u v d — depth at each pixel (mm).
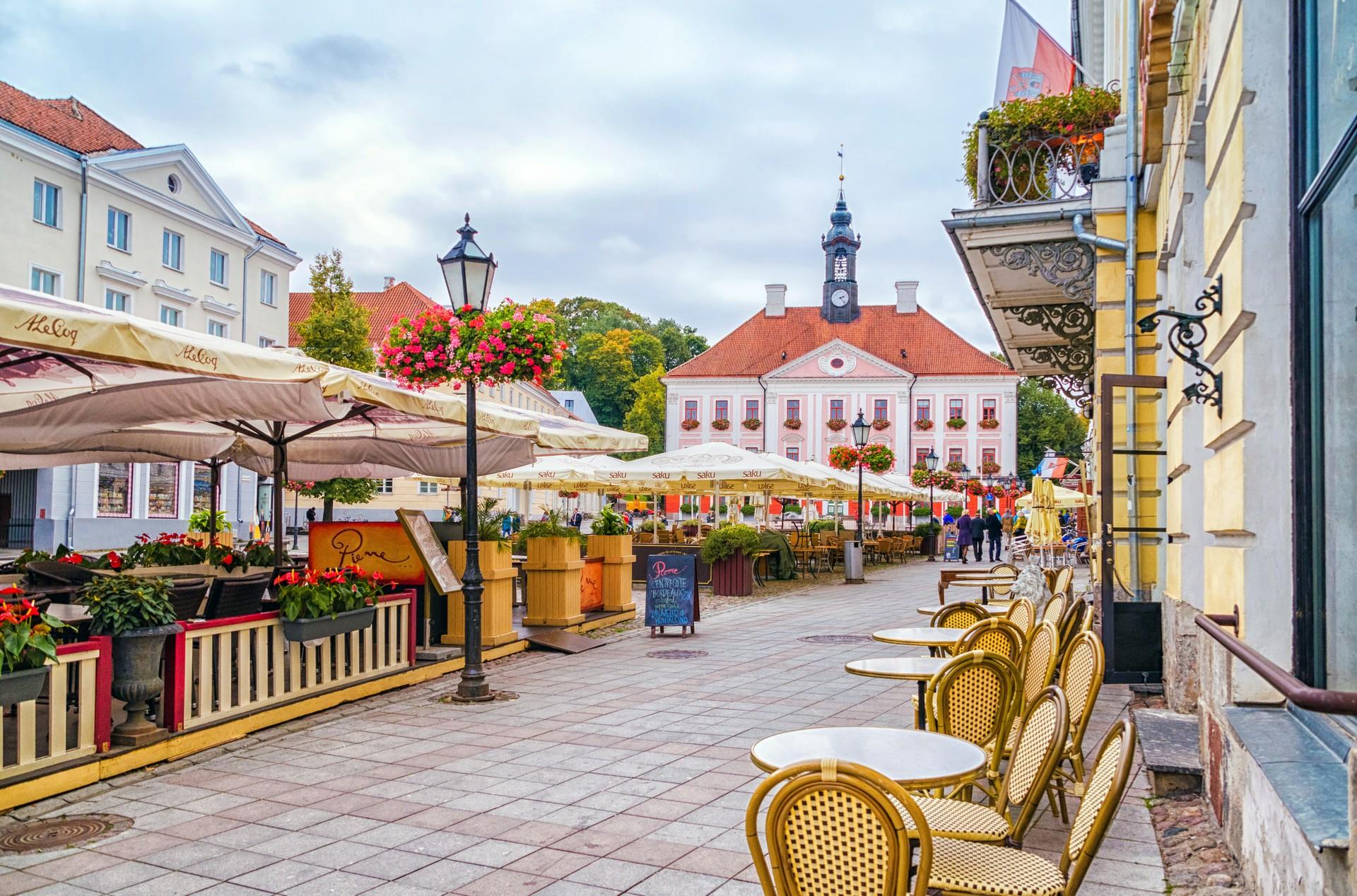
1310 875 2887
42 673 5707
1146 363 9461
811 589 21359
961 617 7258
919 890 2885
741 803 5715
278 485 10625
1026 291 12430
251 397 8250
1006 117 10633
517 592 16703
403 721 7902
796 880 2957
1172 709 6832
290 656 8078
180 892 4461
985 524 35469
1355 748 2459
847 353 69938
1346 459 3207
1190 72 5668
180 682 6793
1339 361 3244
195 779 6254
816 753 3789
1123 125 9766
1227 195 4438
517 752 6918
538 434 11242
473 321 9117
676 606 13133
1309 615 3621
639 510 33656
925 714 5898
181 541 11008
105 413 8414
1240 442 4242
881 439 69188
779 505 44438
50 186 30688
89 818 5477
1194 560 6496
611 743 7180
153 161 34062
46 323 5184
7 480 31750
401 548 10805
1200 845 4609
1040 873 3486
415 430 11766
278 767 6535
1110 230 9727
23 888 4512
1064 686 5215
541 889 4480
